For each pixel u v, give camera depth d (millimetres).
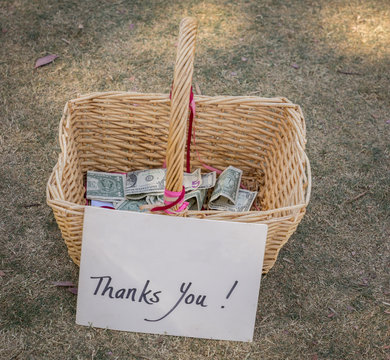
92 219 1478
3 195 2008
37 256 1825
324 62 2756
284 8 3059
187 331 1590
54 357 1568
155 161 2051
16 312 1660
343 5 3131
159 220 1479
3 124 2268
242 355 1614
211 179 1959
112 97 1854
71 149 1785
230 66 2664
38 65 2541
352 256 1929
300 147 1665
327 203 2109
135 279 1540
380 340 1683
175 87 1304
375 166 2275
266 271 1761
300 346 1652
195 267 1530
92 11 2877
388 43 2914
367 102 2566
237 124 1982
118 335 1629
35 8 2850
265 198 1961
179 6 2980
